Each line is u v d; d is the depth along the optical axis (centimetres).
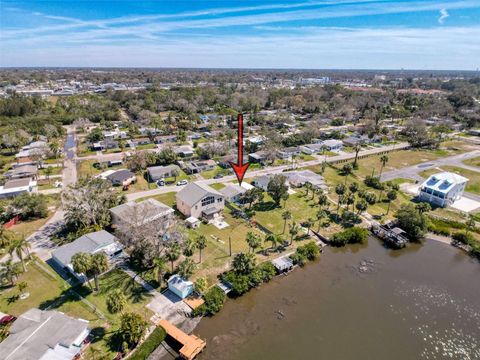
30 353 3741
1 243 5672
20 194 8144
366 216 8112
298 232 7219
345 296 5484
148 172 10338
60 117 18412
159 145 14338
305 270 6147
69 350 3947
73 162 11812
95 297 5075
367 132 16650
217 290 5212
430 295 5556
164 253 5856
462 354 4403
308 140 14988
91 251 5794
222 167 11569
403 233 7338
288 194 8500
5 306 4812
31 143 13375
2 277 5244
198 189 7850
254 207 8394
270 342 4516
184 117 19462
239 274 5569
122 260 6031
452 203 8894
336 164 12231
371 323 4912
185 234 6228
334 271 6147
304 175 10262
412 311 5178
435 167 11925
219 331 4672
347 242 7069
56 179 10088
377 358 4319
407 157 13175
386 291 5634
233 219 7719
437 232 7506
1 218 7338
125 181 9656
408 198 9238
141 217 6419
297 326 4809
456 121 19888
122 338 4288
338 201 8412
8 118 17250
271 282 5769
